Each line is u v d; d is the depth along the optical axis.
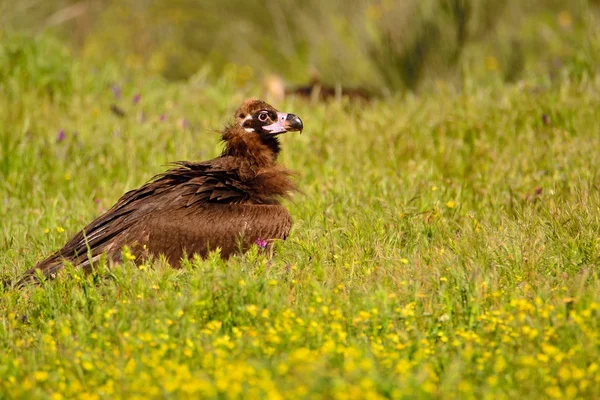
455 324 11.99
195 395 9.42
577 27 31.33
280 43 36.75
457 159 19.88
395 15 31.48
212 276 12.74
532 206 16.66
